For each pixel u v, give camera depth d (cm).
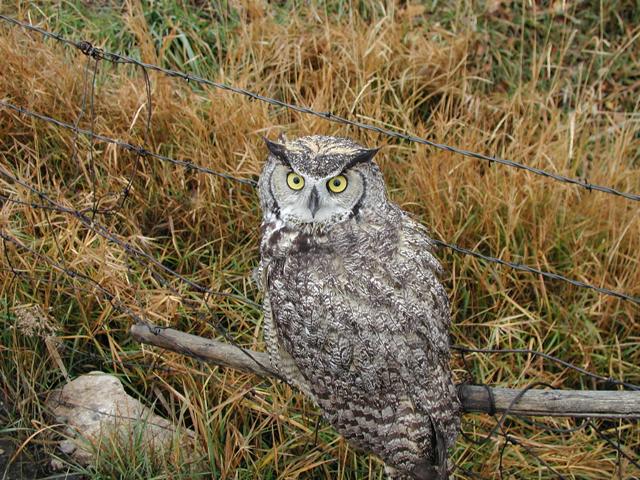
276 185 129
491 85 206
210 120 181
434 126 190
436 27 207
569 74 209
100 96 179
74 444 146
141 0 206
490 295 167
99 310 158
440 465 126
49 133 176
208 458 145
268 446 152
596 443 158
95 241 163
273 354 134
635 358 167
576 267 169
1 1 196
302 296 127
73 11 202
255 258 170
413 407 126
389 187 178
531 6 217
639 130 202
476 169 180
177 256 171
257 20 201
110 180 170
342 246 127
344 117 187
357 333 125
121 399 151
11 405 150
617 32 218
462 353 142
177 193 173
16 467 145
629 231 174
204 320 150
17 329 153
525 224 174
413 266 129
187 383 153
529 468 152
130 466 142
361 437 129
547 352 164
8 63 178
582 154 189
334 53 198
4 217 158
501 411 132
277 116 187
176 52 199
